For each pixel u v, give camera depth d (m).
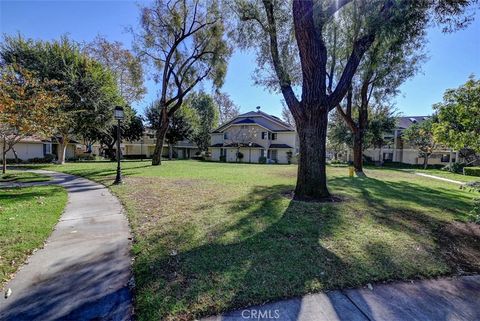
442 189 10.80
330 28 8.62
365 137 27.86
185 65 19.84
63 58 19.30
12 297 2.65
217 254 3.64
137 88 27.19
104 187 9.32
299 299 2.71
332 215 5.61
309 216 5.49
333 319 2.42
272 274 3.14
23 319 2.34
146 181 10.80
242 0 8.42
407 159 35.16
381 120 28.22
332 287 2.94
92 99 19.69
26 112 11.05
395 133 34.75
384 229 4.81
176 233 4.46
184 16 18.17
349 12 7.62
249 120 35.59
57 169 16.12
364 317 2.46
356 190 9.31
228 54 19.00
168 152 44.34
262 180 11.54
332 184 10.92
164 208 6.21
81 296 2.70
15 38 19.16
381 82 15.20
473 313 2.58
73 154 32.97
